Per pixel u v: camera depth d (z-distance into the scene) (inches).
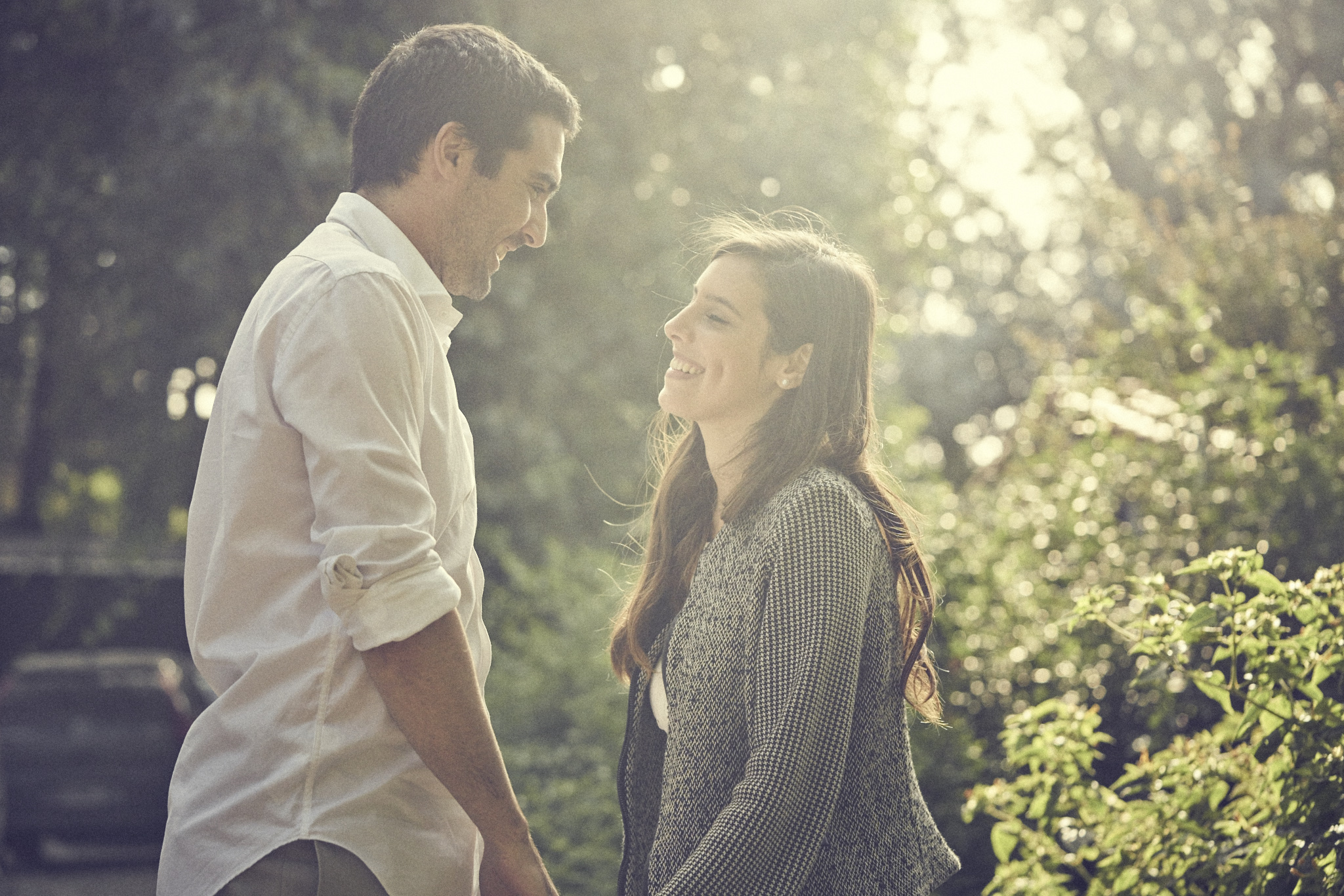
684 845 77.9
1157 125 800.3
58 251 401.7
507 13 389.4
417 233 81.4
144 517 426.0
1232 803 115.2
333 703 72.2
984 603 198.5
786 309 84.7
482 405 389.4
